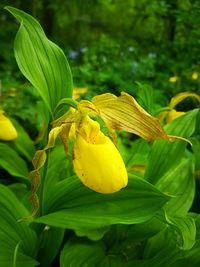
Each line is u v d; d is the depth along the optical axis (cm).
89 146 12
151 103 17
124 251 15
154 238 15
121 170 12
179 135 16
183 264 13
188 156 21
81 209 13
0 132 18
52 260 15
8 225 15
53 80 13
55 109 13
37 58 13
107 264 15
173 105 17
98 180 12
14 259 12
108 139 13
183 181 17
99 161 12
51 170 18
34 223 15
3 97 22
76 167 12
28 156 21
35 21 13
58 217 13
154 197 13
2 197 14
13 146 23
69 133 13
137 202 13
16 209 15
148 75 35
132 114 12
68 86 14
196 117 18
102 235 15
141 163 18
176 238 14
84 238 15
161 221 14
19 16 13
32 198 12
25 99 33
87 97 31
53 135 12
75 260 14
